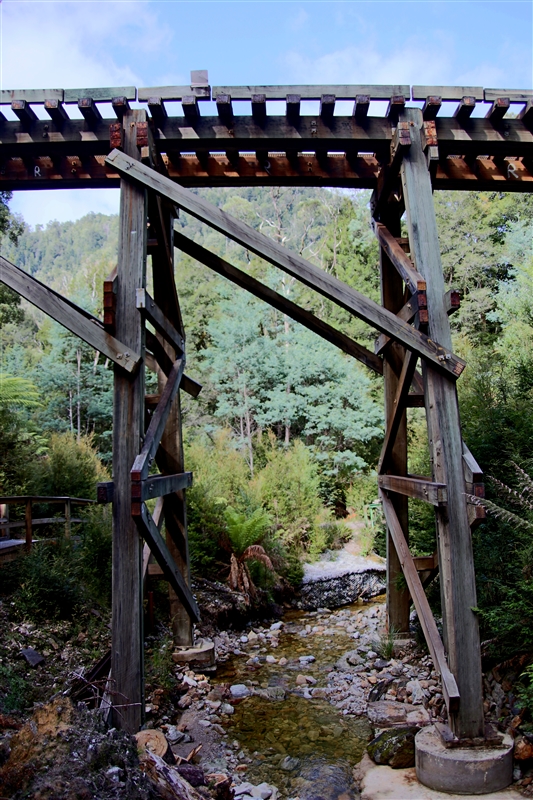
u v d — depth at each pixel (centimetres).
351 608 928
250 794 366
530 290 1318
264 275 2216
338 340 582
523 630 380
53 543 703
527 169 524
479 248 1978
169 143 484
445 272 2053
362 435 1533
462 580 393
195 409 1936
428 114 466
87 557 681
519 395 652
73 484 1016
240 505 1052
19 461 975
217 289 1955
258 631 780
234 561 847
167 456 574
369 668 580
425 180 457
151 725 456
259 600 849
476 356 960
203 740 441
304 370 1648
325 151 505
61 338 1952
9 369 1916
